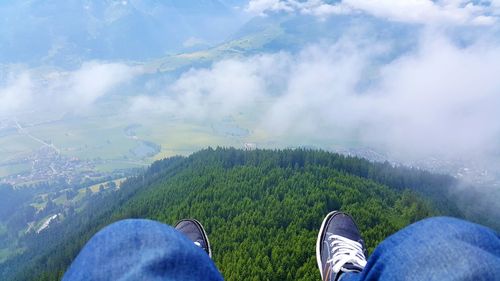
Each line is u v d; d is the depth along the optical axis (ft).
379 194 323.98
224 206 282.56
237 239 227.20
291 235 222.69
